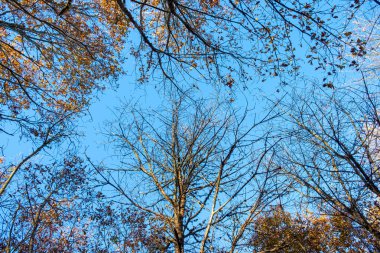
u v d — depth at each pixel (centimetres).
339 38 723
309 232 961
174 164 1026
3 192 841
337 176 794
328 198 766
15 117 954
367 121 796
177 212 917
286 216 972
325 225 967
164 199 980
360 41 769
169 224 899
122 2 687
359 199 768
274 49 804
